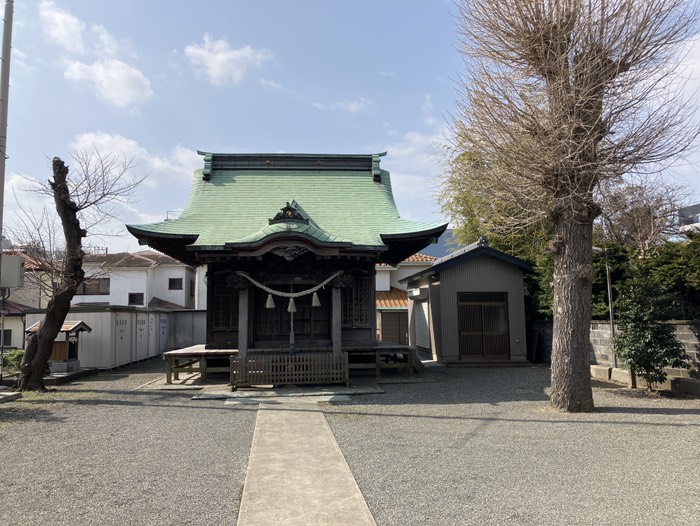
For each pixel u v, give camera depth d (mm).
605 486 4914
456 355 17547
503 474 5312
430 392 11398
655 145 8461
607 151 8555
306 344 14211
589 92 8398
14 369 15023
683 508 4336
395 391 11594
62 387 13031
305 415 8773
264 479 5215
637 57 8391
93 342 17359
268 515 4262
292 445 6648
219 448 6586
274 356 11961
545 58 8703
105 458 6156
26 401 10477
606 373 13180
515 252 21531
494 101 9016
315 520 4152
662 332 10430
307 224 12805
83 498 4773
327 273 13297
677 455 5977
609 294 13172
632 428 7434
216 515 4320
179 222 14352
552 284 9367
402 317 27609
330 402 10156
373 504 4508
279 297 14352
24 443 6957
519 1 8805
